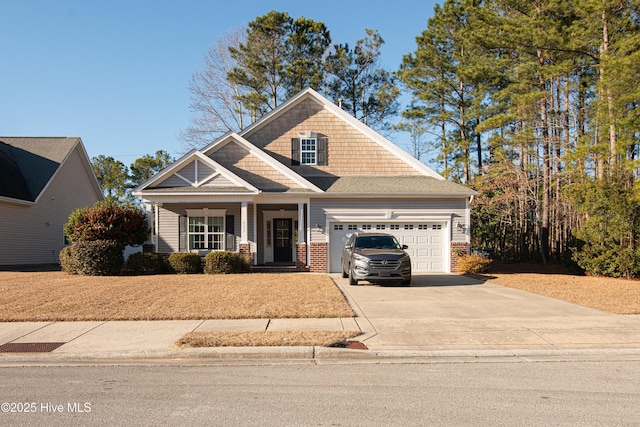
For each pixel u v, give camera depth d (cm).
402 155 2230
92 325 949
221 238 2097
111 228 1867
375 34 3919
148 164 5397
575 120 2595
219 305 1127
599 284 1594
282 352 755
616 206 1831
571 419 489
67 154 2727
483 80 2928
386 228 2028
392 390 586
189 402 543
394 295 1330
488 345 805
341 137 2244
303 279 1628
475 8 2547
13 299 1209
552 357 755
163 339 838
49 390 590
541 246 2588
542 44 2233
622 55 1953
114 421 486
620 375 652
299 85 3528
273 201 1995
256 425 473
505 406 527
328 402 541
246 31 3619
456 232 2020
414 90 3359
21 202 2298
